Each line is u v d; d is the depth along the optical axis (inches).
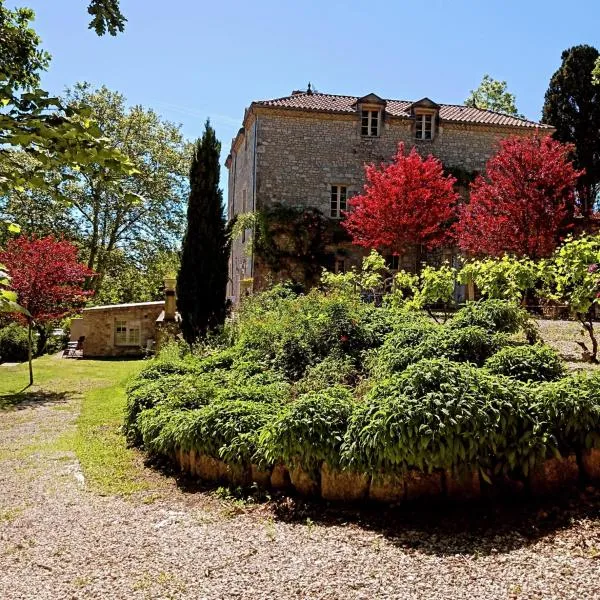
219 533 159.9
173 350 423.2
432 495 169.3
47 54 156.8
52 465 238.2
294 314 337.1
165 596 124.3
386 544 148.3
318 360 287.6
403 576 130.3
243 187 947.3
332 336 297.6
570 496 165.3
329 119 823.1
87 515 177.8
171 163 1040.2
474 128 850.8
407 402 168.6
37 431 312.0
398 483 169.8
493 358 217.3
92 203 981.8
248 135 896.3
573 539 144.2
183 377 298.0
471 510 163.9
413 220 705.0
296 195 816.9
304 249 803.4
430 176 722.2
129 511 181.0
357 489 174.4
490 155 855.7
